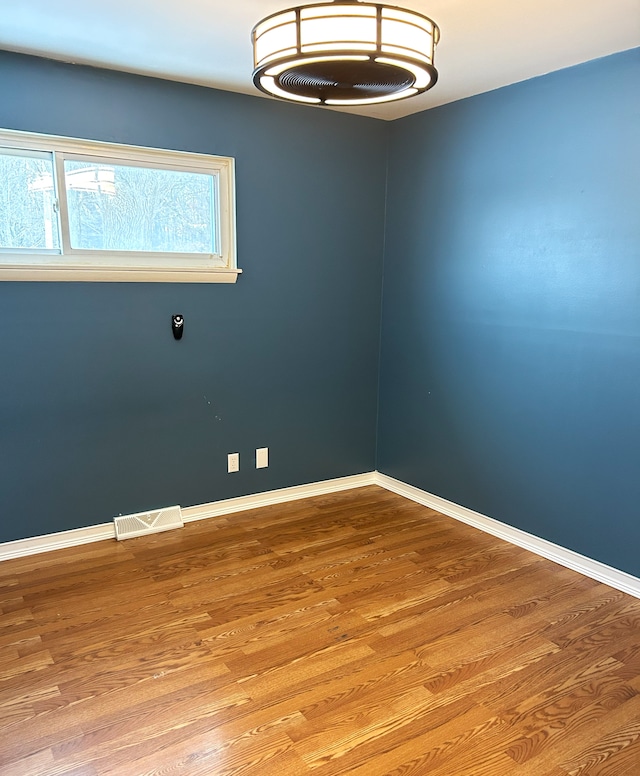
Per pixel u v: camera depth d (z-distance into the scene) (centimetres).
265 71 162
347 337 388
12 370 282
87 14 217
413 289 373
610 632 238
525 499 313
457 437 351
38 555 298
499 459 325
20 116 266
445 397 356
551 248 287
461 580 279
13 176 273
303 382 375
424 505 378
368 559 300
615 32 229
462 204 332
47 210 283
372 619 246
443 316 352
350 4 144
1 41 246
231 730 184
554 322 289
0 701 195
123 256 304
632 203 252
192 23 224
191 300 324
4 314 276
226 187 327
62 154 280
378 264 393
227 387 346
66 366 295
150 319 314
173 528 334
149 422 323
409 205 369
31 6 209
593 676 212
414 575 284
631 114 249
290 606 255
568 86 272
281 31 152
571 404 286
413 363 378
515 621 245
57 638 229
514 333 310
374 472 416
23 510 295
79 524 311
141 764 171
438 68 273
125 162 297
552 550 301
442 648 227
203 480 346
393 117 369
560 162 279
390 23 146
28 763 170
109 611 249
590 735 184
